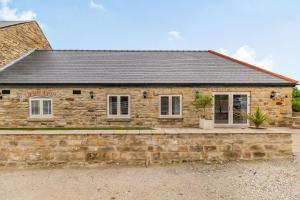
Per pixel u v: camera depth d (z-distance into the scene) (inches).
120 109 580.7
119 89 578.2
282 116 586.9
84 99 573.3
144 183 286.2
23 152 343.0
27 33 769.6
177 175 308.2
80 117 572.7
